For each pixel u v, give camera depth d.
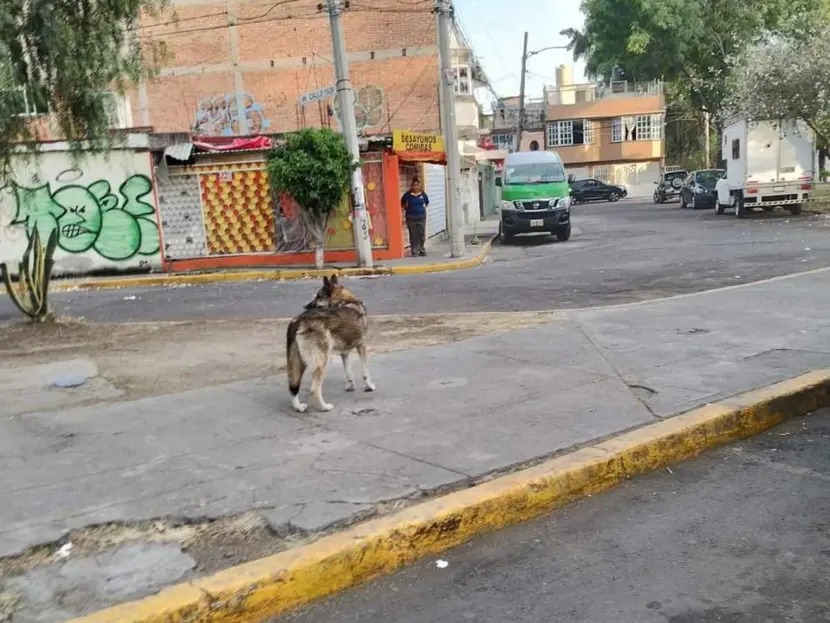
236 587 3.58
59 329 10.98
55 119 11.66
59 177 18.61
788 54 24.53
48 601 3.52
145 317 12.64
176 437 5.73
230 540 4.07
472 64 32.28
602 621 3.43
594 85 59.44
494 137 64.50
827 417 6.20
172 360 8.65
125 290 16.92
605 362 7.41
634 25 42.75
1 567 3.84
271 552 3.92
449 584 3.85
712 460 5.38
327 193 16.81
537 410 6.04
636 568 3.90
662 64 45.12
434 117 27.58
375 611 3.63
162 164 18.75
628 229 25.34
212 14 27.94
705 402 6.03
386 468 4.94
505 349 8.18
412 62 27.42
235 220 18.92
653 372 6.98
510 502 4.50
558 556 4.08
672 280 13.16
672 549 4.08
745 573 3.79
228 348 9.19
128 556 3.94
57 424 6.15
